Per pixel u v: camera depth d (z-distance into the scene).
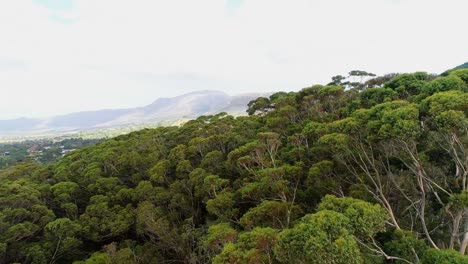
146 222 29.67
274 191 22.06
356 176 21.78
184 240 29.00
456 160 18.14
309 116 36.06
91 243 35.88
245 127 38.72
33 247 29.89
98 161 44.06
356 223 12.78
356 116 20.33
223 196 24.75
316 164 23.39
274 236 14.40
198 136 41.00
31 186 37.97
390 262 16.45
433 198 21.08
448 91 17.09
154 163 39.75
